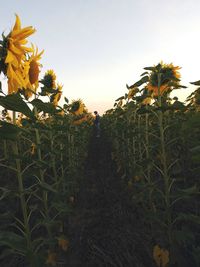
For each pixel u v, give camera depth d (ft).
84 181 31.45
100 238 17.29
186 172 20.48
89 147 59.82
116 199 23.94
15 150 12.25
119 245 16.39
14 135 10.30
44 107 11.16
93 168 39.37
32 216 19.20
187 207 18.31
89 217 20.70
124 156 33.58
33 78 12.03
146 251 15.56
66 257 15.88
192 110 23.21
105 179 31.55
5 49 10.80
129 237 16.94
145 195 18.06
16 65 10.64
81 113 38.27
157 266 14.25
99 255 15.84
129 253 15.65
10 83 10.66
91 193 26.66
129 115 33.14
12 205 19.24
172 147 22.43
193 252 13.66
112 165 39.55
